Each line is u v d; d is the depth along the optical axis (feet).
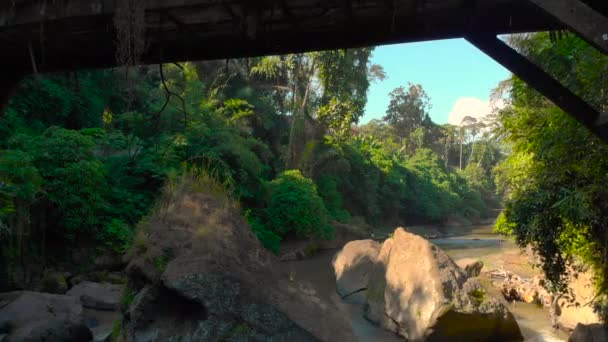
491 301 29.63
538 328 32.22
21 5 15.23
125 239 43.21
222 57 15.92
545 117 23.73
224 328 13.71
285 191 78.84
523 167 27.91
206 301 14.01
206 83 92.73
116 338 17.04
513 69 13.56
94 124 60.39
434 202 166.09
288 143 104.32
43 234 39.37
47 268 38.50
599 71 19.38
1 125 45.21
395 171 150.30
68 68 17.33
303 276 56.29
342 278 46.85
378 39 14.43
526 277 48.42
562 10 10.00
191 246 16.33
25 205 36.83
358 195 124.47
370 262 45.44
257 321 13.78
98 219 43.91
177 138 56.44
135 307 15.39
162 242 16.90
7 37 15.79
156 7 14.28
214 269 14.69
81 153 43.65
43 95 53.93
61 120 56.49
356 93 108.17
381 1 13.44
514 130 26.18
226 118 76.74
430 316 28.89
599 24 9.70
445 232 147.95
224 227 17.48
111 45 15.98
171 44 15.57
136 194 49.73
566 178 22.25
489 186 227.40
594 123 12.64
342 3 13.55
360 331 33.14
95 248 42.68
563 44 20.20
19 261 35.63
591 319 27.86
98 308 33.22
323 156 102.17
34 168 37.93
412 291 31.83
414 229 143.23
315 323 14.15
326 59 100.73
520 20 13.12
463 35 13.75
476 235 133.18
